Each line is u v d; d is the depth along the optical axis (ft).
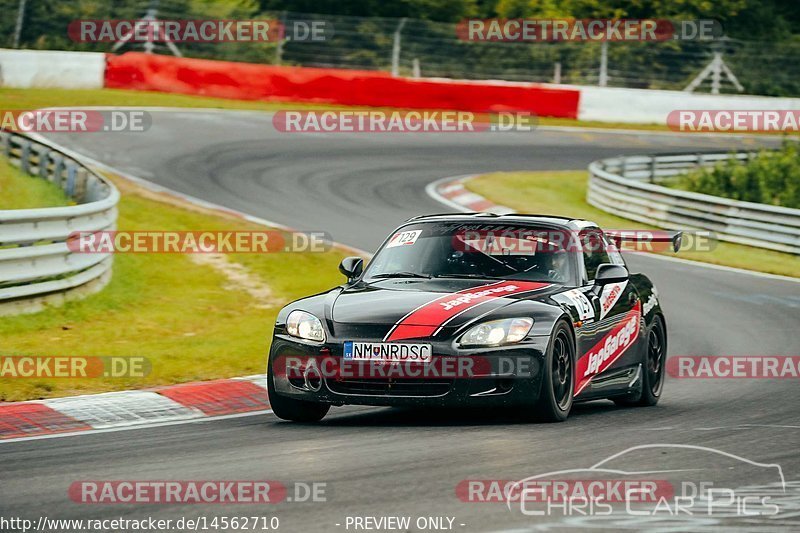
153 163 268.21
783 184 314.55
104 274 157.28
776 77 456.45
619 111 406.82
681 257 231.50
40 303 139.03
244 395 101.14
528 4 477.77
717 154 332.19
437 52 442.50
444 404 82.58
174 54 422.41
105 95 347.56
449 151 330.54
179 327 141.69
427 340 82.33
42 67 353.51
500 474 66.08
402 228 101.40
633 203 267.59
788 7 557.33
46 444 78.38
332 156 303.68
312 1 467.52
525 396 83.20
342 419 90.94
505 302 86.58
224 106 357.00
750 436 80.84
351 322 84.99
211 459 72.02
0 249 129.90
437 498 60.23
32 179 214.07
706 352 137.80
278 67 367.45
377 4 478.59
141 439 80.43
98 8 430.20
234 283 171.42
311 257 192.24
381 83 367.86
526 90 390.21
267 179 265.34
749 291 192.44
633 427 84.74
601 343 94.89
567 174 316.19
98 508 58.75
